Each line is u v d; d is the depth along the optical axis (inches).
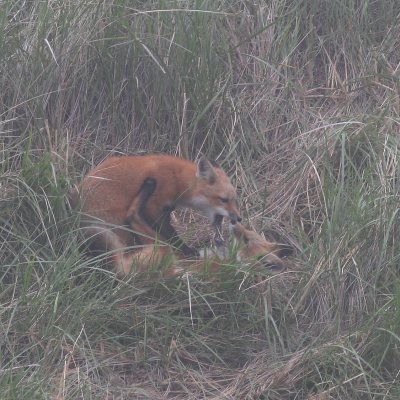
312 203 490.0
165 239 455.8
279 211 492.4
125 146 523.2
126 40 526.0
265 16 575.2
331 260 434.6
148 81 527.8
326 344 403.5
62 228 443.5
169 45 528.1
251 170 515.5
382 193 457.4
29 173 454.0
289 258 462.3
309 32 575.5
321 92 563.2
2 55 510.3
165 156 466.9
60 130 510.9
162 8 541.0
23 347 392.8
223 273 423.8
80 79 524.4
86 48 524.4
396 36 581.6
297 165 508.4
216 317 413.1
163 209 457.7
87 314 402.0
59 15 533.0
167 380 397.4
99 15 531.8
